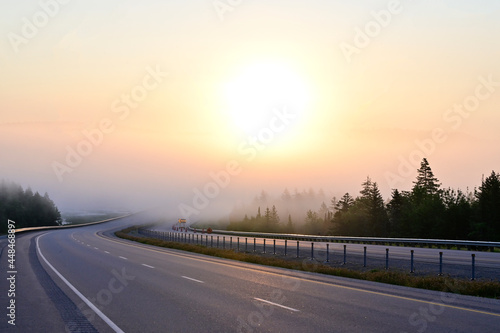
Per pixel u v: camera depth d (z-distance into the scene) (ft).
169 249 142.82
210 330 32.09
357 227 334.85
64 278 64.08
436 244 145.18
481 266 78.95
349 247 142.82
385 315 37.14
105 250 131.54
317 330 31.94
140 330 32.27
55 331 32.35
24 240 189.06
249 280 61.62
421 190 303.89
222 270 75.77
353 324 33.76
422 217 246.88
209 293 49.60
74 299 46.01
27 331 32.42
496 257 99.71
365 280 62.90
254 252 125.90
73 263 88.38
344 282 59.52
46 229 346.54
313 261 98.12
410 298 46.14
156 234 252.42
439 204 244.42
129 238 221.25
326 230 487.61
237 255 107.86
